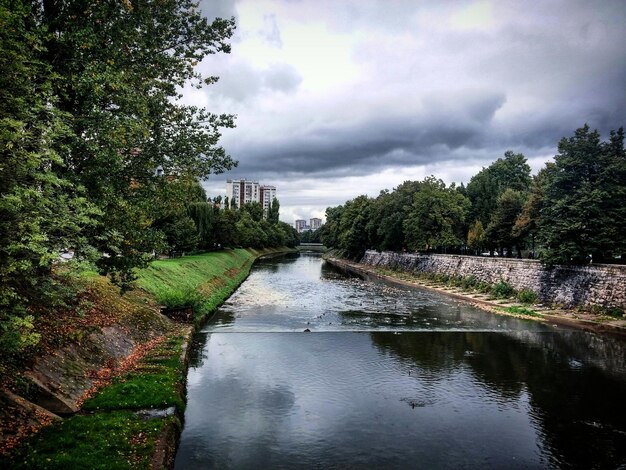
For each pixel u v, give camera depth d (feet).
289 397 58.59
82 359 53.01
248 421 50.67
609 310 108.88
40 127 31.96
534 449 45.70
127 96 48.19
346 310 127.13
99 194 46.85
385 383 64.85
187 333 82.79
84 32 46.83
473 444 46.44
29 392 41.19
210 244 256.52
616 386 64.69
